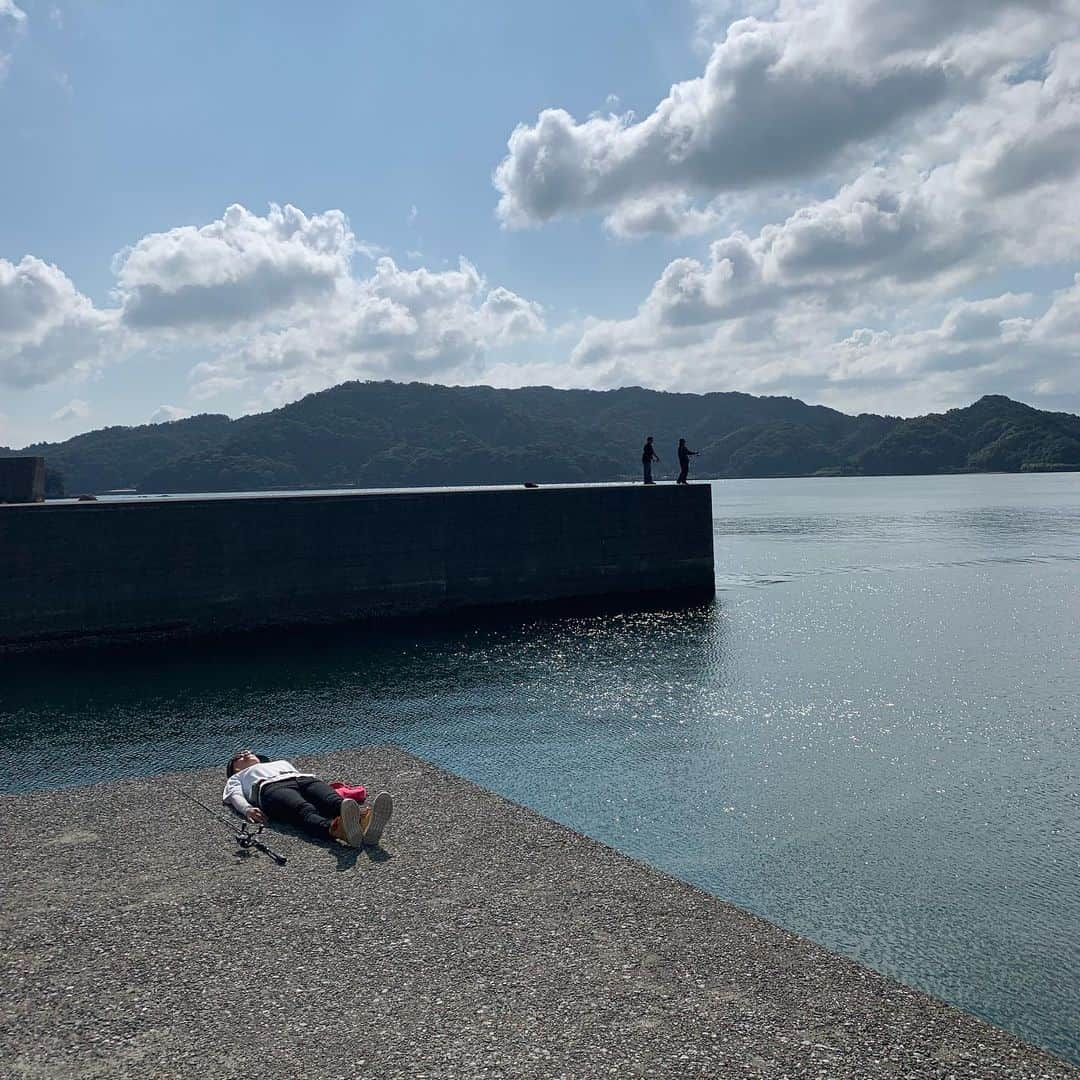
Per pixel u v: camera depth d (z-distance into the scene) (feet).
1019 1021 22.56
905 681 61.67
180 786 31.01
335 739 48.06
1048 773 41.96
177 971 18.38
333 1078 14.74
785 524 241.55
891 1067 15.26
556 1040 15.81
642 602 99.96
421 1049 15.56
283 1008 16.93
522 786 40.37
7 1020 16.66
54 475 275.80
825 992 17.74
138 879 23.15
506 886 22.67
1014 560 142.92
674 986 17.81
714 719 52.06
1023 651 71.92
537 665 67.92
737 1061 15.28
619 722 51.39
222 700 57.26
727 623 87.45
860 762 43.86
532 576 95.14
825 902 29.01
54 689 60.85
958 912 28.35
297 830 26.76
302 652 73.41
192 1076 14.88
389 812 25.32
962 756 44.70
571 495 97.14
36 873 23.58
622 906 21.54
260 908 21.34
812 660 69.31
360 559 85.40
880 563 142.00
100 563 73.77
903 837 34.42
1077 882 30.45
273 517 81.05
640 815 36.78
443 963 18.65
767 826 35.58
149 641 75.77
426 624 86.48
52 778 41.81
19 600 70.95
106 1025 16.43
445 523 89.92
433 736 48.62
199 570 77.87
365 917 20.85
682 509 103.86
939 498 405.80
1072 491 467.93
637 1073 14.85
